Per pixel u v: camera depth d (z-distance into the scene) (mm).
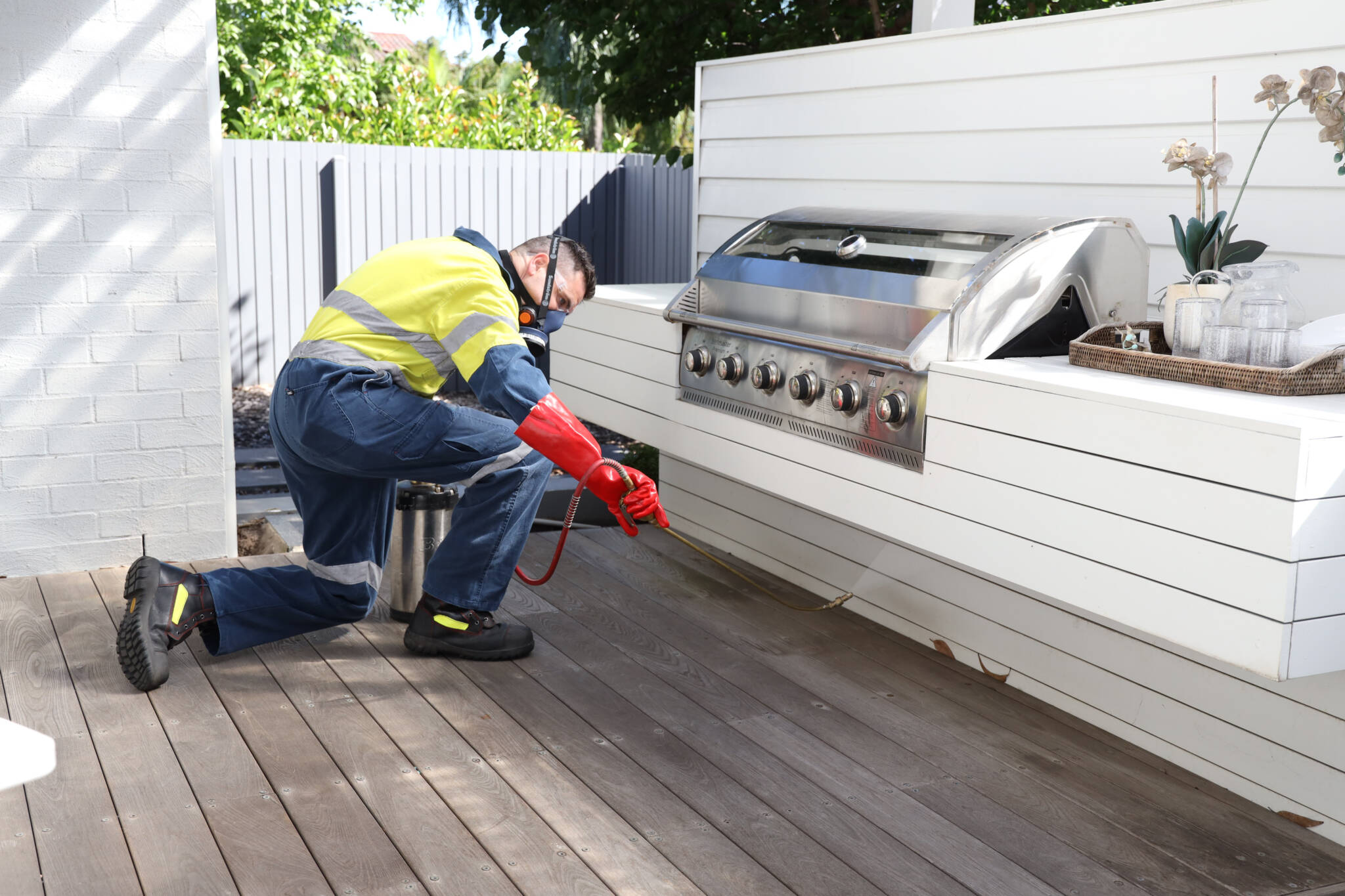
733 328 3061
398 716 2580
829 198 3656
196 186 3637
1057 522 2154
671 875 1956
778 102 3848
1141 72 2656
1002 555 2289
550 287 2830
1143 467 1978
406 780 2277
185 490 3768
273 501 5168
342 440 2650
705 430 3236
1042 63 2885
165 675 2689
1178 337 2277
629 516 2646
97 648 2961
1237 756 2332
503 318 2660
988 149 3062
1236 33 2457
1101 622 2611
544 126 12430
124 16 3477
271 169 8602
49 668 2822
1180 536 1918
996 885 1961
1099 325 2566
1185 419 1896
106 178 3521
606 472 2590
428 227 9109
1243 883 1996
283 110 13203
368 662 2902
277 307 8758
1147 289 2639
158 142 3570
